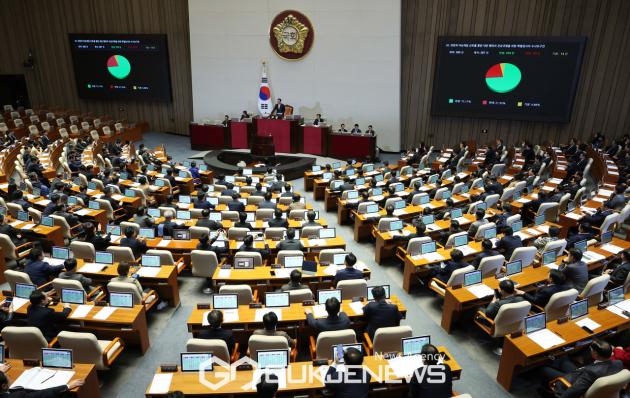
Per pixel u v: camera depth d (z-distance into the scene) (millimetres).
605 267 9055
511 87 19797
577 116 20141
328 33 21531
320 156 20844
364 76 21781
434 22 20969
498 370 6531
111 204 12258
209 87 23828
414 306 8719
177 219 11125
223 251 9070
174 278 8367
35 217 10750
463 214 11805
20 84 27938
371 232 12031
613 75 19109
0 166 15555
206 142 22328
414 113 22516
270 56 22531
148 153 18703
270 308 6852
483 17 20234
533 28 19672
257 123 21016
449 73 20594
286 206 12453
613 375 4977
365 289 7312
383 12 20688
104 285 8312
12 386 5090
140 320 6957
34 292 6457
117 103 27125
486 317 6926
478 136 22094
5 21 26547
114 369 6805
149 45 24406
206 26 22859
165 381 5141
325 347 5738
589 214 11109
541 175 17078
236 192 13211
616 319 6590
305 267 8008
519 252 8430
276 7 21719
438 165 18062
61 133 21859
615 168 15344
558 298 6750
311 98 22703
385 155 22453
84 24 25781
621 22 18438
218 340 5453
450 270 8031
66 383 5203
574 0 18844
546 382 6191
